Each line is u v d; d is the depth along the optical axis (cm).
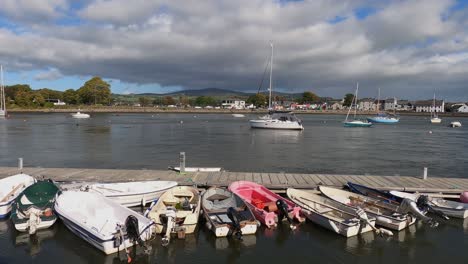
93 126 6594
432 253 1173
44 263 1062
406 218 1317
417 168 2705
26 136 4538
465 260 1134
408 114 16925
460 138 5284
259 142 4259
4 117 9019
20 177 1627
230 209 1270
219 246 1184
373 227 1252
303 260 1112
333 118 13188
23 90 13950
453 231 1337
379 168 2672
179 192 1480
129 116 11794
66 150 3306
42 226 1227
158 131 5684
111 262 1076
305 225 1357
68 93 15712
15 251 1124
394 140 4856
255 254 1142
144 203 1496
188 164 2661
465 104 18888
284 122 6388
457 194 1638
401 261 1120
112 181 1702
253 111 15988
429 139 5103
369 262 1112
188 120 9725
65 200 1315
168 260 1092
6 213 1320
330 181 1789
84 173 1867
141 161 2752
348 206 1362
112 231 1143
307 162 2858
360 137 5262
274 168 2572
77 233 1180
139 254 1120
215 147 3684
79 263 1065
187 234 1240
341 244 1219
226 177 1827
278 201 1365
